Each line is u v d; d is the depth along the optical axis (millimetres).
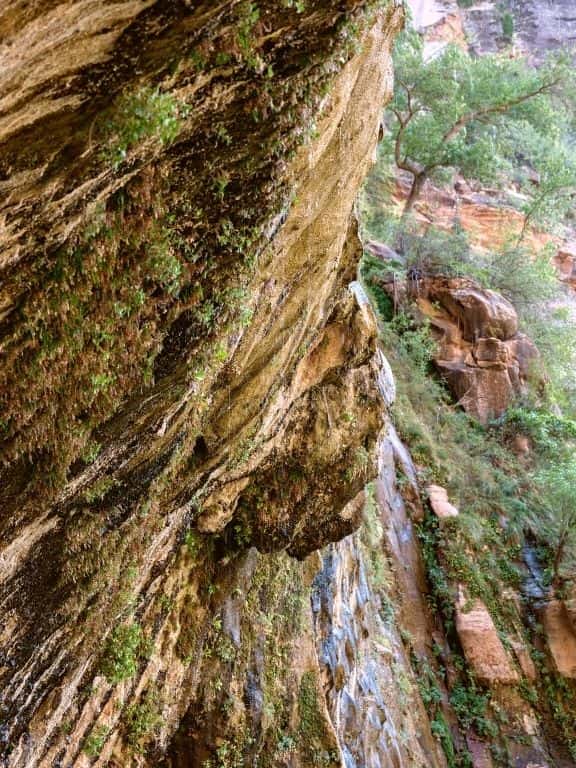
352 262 5707
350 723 8344
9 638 3232
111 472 3439
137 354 3062
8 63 1771
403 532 14031
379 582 12258
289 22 2484
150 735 5340
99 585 3814
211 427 4500
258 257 3557
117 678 4488
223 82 2484
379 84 4430
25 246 2340
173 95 2336
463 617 13508
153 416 3482
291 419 6312
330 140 3850
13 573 3090
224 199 2994
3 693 3342
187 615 5766
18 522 2949
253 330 4160
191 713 5945
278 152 3027
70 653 3836
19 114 1935
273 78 2682
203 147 2711
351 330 6348
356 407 6965
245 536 6418
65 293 2578
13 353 2559
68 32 1826
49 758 4094
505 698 12812
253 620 6801
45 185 2182
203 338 3436
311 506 6727
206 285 3234
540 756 12328
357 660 9391
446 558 14250
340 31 2717
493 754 12102
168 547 4938
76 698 4207
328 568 8922
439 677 12781
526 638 14078
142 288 2881
